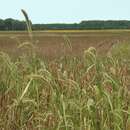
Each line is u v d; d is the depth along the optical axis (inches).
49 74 189.5
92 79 223.9
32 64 221.6
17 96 207.2
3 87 215.9
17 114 193.6
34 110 189.8
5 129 191.3
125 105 200.8
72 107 184.2
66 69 268.2
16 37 238.2
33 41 216.4
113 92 194.4
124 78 241.9
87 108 179.6
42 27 3289.9
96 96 192.1
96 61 206.4
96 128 176.9
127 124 179.6
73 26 3420.3
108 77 196.2
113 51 368.8
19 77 218.4
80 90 197.9
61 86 205.8
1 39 1558.8
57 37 1870.1
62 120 172.9
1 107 205.9
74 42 1267.2
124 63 325.1
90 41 1360.7
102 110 180.9
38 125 180.5
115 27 3420.3
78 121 178.2
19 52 429.4
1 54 220.2
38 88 207.6
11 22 3078.2
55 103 184.1
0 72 228.7
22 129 186.7
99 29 3440.0
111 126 179.3
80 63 272.1
